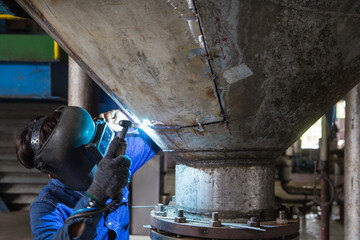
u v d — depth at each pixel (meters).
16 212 6.96
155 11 1.18
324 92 1.50
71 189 1.50
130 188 4.39
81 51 1.43
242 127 1.54
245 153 1.66
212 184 1.68
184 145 1.69
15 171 7.12
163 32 1.24
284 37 1.26
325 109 1.64
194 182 1.74
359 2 1.20
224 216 1.66
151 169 4.39
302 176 9.34
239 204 1.67
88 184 1.40
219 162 1.68
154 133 1.71
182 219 1.64
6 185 7.13
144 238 4.15
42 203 1.46
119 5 1.19
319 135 4.73
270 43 1.26
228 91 1.40
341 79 1.48
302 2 1.18
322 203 4.67
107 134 1.49
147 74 1.40
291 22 1.23
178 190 1.85
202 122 1.54
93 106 2.66
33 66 6.42
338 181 7.86
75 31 1.35
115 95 1.59
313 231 5.95
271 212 1.75
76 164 1.34
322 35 1.28
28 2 1.34
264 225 1.60
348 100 3.45
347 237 3.45
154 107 1.54
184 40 1.25
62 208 1.48
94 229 1.25
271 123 1.56
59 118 1.34
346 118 3.48
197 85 1.39
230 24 1.19
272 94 1.43
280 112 1.51
